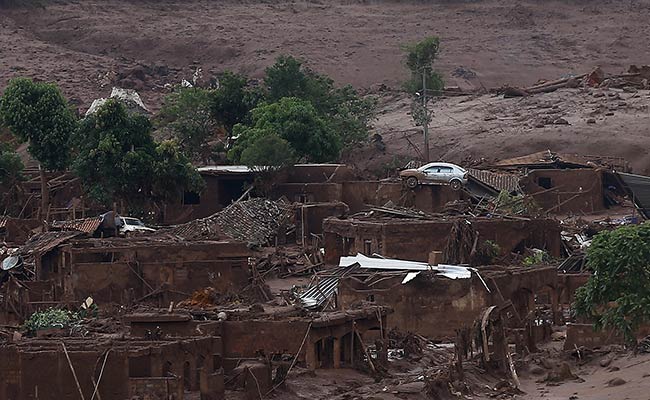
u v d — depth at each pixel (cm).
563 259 17988
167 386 10012
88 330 12500
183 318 11688
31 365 10094
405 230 17838
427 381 11512
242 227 19925
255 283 16012
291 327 11838
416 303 14375
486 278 14388
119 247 16225
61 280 16600
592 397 11319
